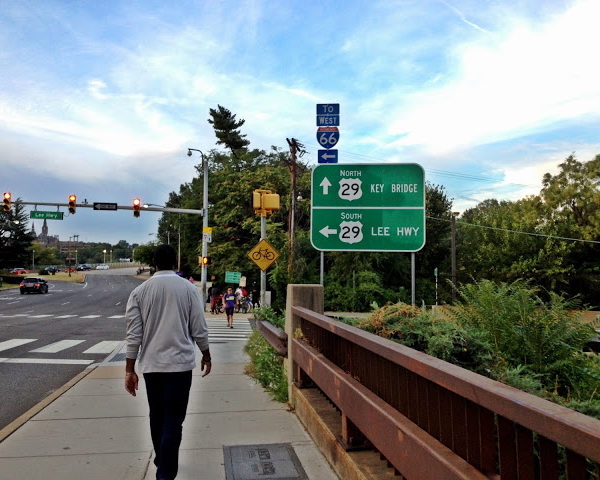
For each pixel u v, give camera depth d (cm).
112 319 2480
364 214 762
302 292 629
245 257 4438
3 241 9262
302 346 564
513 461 194
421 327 427
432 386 262
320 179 768
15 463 448
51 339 1559
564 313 430
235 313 3344
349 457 364
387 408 312
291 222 3027
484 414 213
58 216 2936
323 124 945
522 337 430
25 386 840
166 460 374
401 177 765
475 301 469
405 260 3291
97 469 434
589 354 446
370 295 3000
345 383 386
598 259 3806
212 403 658
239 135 6862
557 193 4047
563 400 317
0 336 1638
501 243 3844
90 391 751
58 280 9038
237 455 458
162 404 401
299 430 532
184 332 404
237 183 4478
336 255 3192
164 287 404
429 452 242
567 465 164
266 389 745
